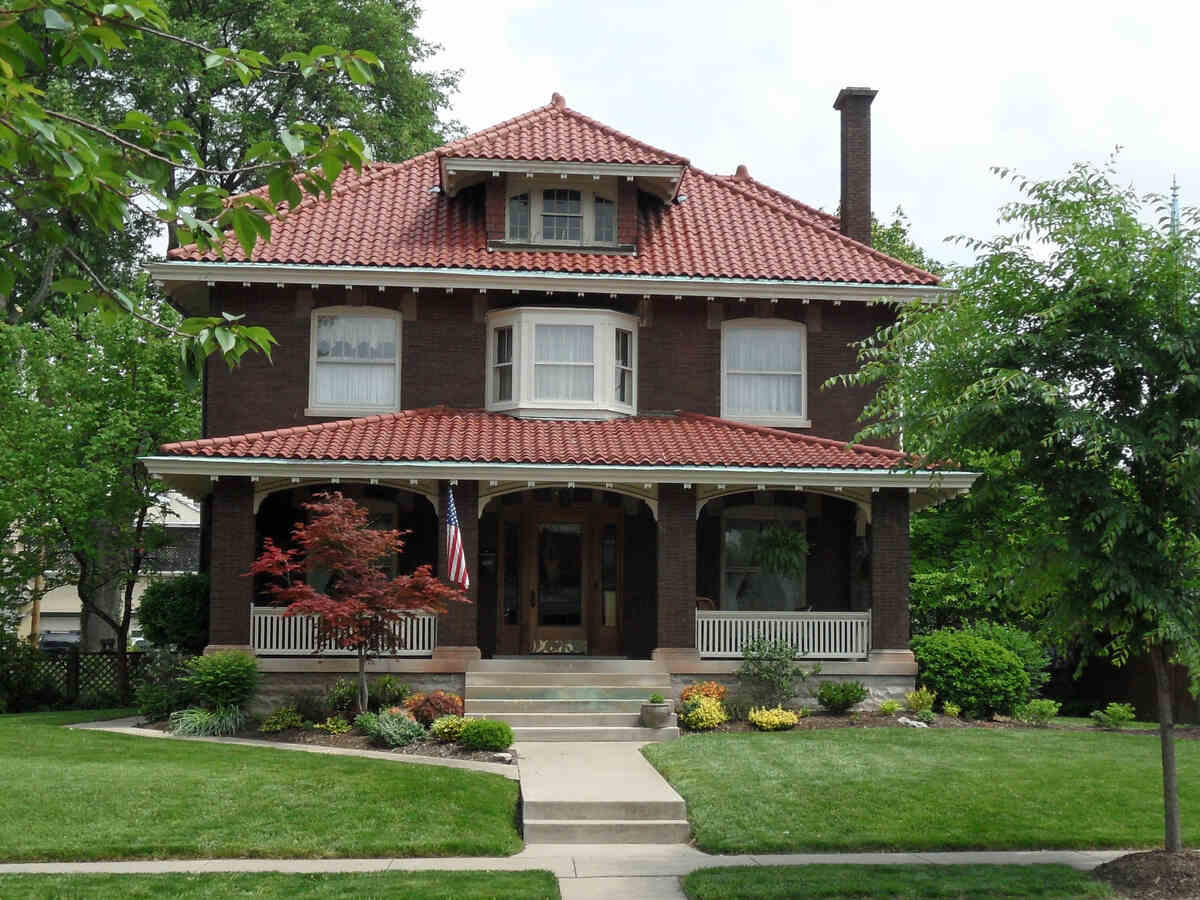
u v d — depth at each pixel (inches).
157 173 297.0
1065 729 753.0
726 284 877.8
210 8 1342.3
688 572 805.9
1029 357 432.8
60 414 1017.5
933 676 802.2
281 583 849.5
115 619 1268.5
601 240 929.5
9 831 473.4
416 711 715.4
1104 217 437.1
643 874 445.7
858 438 471.2
